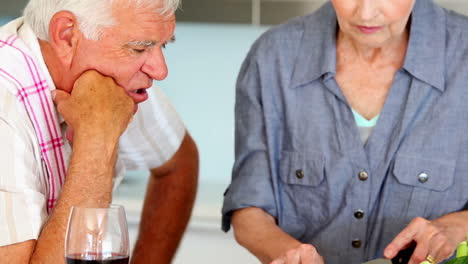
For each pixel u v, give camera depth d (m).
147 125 2.01
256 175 2.01
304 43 2.03
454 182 1.92
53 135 1.71
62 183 1.75
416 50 1.94
